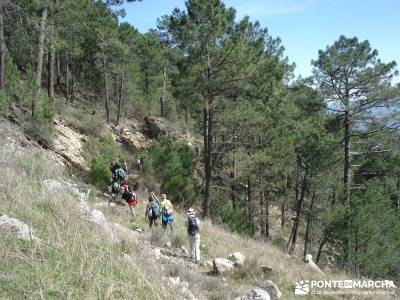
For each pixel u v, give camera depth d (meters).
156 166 22.56
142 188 20.58
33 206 6.25
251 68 19.48
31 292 3.97
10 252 4.45
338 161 23.06
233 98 22.36
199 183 25.59
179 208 20.81
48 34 20.41
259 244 16.69
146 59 42.62
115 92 42.56
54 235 5.36
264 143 22.88
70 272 4.56
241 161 22.67
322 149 22.12
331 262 21.84
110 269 5.08
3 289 3.89
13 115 16.84
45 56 35.50
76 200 8.14
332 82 23.30
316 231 26.92
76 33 29.69
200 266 10.71
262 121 20.95
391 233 20.84
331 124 24.86
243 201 24.84
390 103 22.53
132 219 13.44
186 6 19.80
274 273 11.12
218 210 22.89
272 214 34.06
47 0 18.77
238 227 21.41
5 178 6.90
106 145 24.31
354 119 23.58
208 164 21.31
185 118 50.84
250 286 9.64
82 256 5.00
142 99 43.22
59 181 9.57
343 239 20.25
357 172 34.84
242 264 10.70
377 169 34.50
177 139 37.41
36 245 4.82
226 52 18.94
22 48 27.33
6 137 9.81
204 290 8.23
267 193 26.81
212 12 18.81
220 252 12.81
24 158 9.00
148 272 5.67
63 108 26.30
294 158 22.83
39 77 19.64
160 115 43.88
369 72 22.23
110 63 35.72
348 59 22.17
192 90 19.58
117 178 16.91
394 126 23.20
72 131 23.42
